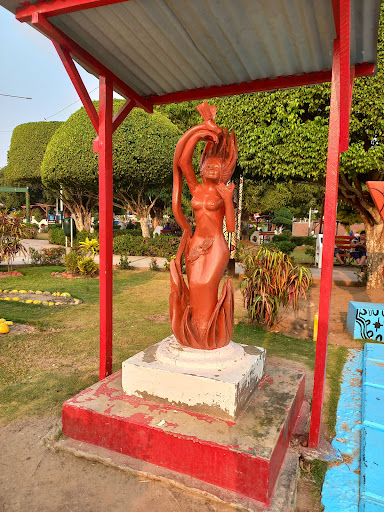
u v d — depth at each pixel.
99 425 2.79
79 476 2.55
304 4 2.65
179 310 3.27
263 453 2.31
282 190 19.16
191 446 2.47
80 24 2.94
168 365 2.98
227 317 3.21
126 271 11.90
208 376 2.77
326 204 2.79
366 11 2.73
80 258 10.97
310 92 7.41
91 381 4.01
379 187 6.10
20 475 2.56
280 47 3.31
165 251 15.59
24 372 4.23
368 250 9.77
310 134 7.68
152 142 14.53
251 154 8.57
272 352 5.06
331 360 4.90
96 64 3.38
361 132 7.57
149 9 2.77
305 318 6.93
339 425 3.33
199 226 3.21
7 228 10.60
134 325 6.18
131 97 4.00
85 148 14.59
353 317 6.00
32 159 22.11
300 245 24.72
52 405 3.49
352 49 3.26
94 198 20.22
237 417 2.74
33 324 6.08
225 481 2.39
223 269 3.22
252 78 3.96
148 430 2.60
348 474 2.70
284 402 3.01
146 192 17.28
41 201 42.44
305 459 2.84
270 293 5.98
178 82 4.02
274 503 2.29
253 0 2.66
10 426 3.14
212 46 3.30
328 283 2.80
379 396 3.69
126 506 2.29
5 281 9.85
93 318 6.50
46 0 2.62
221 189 3.13
